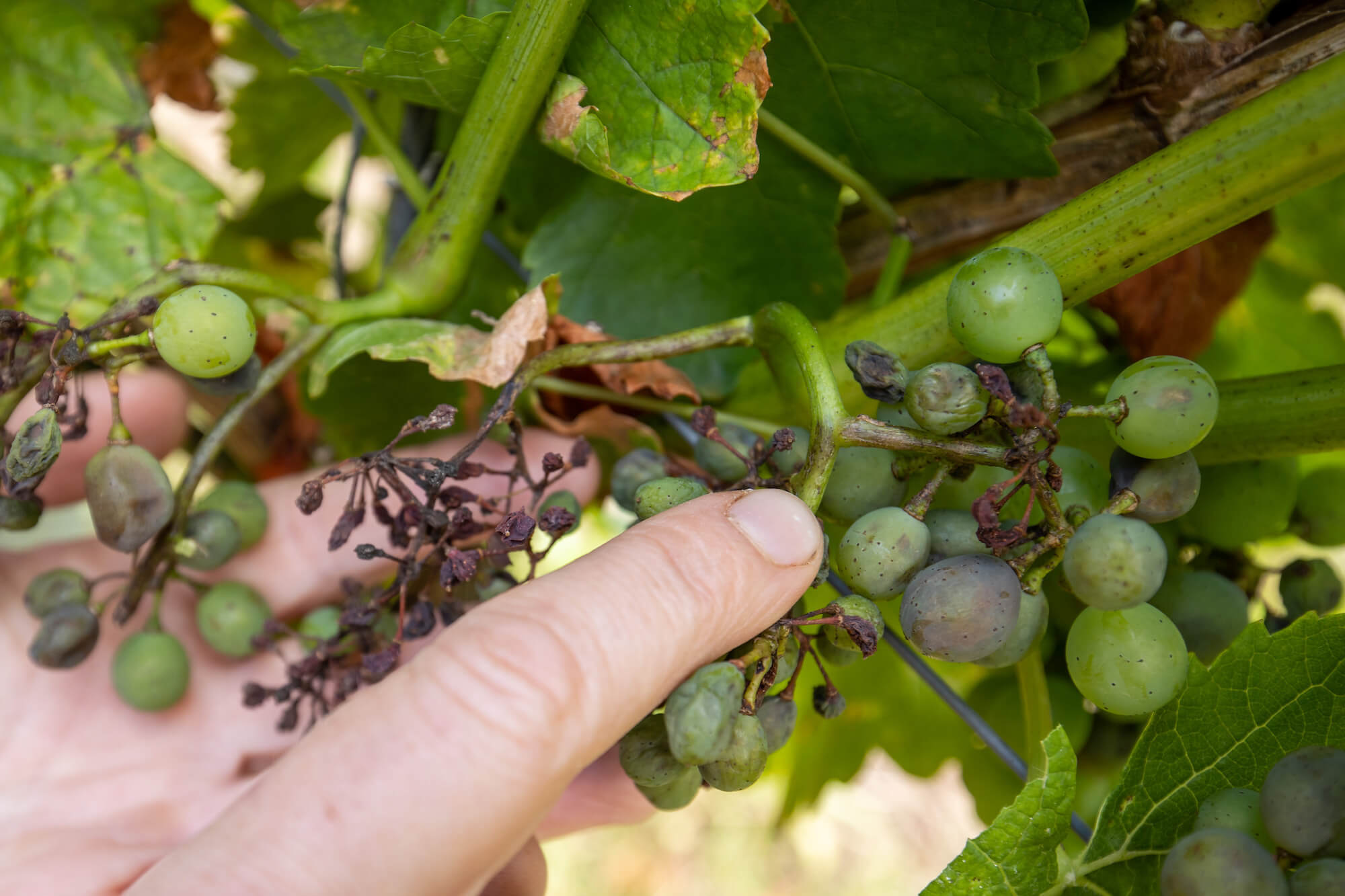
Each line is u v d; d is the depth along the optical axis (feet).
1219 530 0.90
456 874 0.75
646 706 0.75
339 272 1.09
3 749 1.03
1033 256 0.74
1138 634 0.77
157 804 1.04
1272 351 1.15
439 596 0.89
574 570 0.75
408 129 1.05
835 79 0.91
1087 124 0.92
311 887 0.73
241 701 1.08
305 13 0.88
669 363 1.00
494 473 0.83
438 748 0.73
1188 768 0.84
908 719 1.15
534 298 0.88
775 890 2.95
